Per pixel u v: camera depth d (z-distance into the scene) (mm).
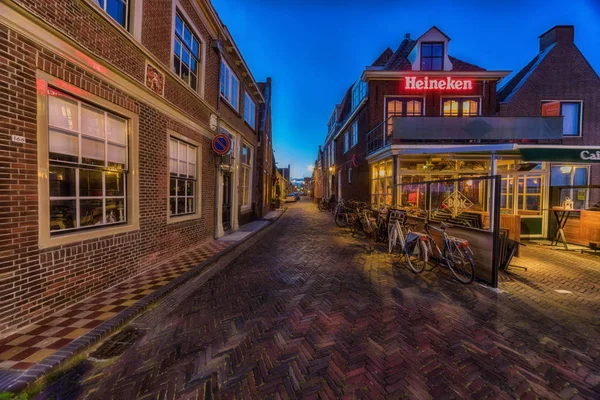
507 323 3400
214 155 8625
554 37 12258
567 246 8188
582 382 2371
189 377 2393
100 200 4281
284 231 11102
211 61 8266
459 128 8992
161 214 5762
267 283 4816
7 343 2744
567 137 11680
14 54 2936
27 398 2117
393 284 4797
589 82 11969
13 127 2945
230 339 3008
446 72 12406
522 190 9688
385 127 11133
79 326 3107
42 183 3258
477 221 6227
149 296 3996
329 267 5844
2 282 2865
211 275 5266
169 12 5961
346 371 2486
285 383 2328
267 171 18500
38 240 3225
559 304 3982
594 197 10094
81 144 3873
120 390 2234
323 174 32750
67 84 3529
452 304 3955
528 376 2439
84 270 3863
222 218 9719
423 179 11102
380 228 8836
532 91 12102
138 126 4941
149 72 5266
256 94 14156
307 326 3299
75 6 3629
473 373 2473
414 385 2318
